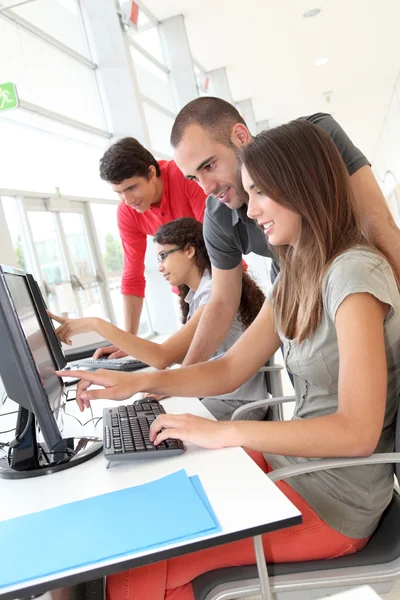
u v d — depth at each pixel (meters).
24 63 4.92
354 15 8.29
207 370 1.50
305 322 1.19
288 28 8.50
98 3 6.15
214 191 1.70
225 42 8.86
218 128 1.62
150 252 7.00
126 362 2.34
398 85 11.99
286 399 1.54
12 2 4.47
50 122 5.30
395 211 13.42
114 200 7.21
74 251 6.27
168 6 7.52
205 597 1.03
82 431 1.46
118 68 6.25
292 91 12.23
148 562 0.76
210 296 2.23
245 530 0.79
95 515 0.90
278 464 1.33
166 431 1.15
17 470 1.19
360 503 1.11
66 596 0.95
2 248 3.90
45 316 1.71
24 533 0.87
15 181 5.01
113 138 6.37
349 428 1.02
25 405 1.15
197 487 0.95
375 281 1.09
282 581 1.03
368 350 1.04
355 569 1.05
